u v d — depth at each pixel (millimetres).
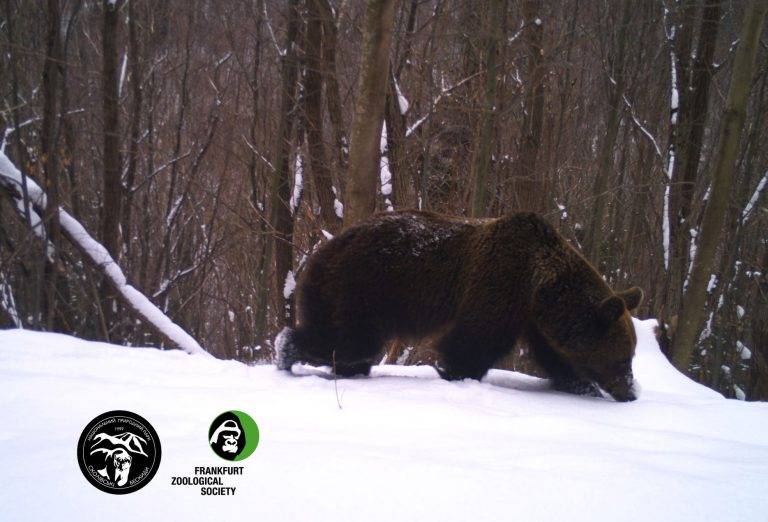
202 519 2045
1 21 11023
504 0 9641
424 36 11539
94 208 13820
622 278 13617
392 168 10367
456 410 3992
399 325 5492
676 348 9734
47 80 9008
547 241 5438
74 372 4477
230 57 15234
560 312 5250
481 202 9117
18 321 9109
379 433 3307
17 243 9562
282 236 11930
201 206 16391
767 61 11766
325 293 5391
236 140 14250
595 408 4762
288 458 2605
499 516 2156
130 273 11859
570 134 14922
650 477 2576
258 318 11086
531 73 10539
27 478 2322
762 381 12789
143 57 13219
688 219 11539
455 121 11117
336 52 12117
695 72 11352
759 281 13125
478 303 5281
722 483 2572
